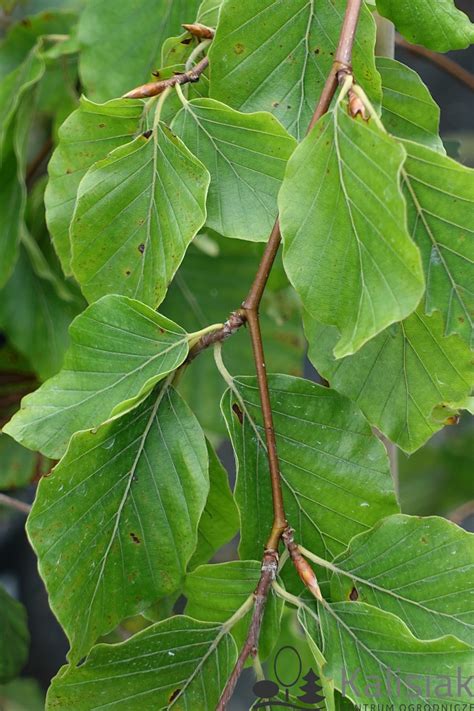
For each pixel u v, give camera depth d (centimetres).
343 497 75
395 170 66
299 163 68
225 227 74
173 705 73
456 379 75
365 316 67
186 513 73
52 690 72
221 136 74
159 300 74
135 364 73
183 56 79
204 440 73
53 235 79
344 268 68
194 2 84
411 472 131
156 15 84
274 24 74
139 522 73
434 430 76
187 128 74
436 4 76
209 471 77
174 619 72
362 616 71
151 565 73
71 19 100
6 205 94
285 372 99
